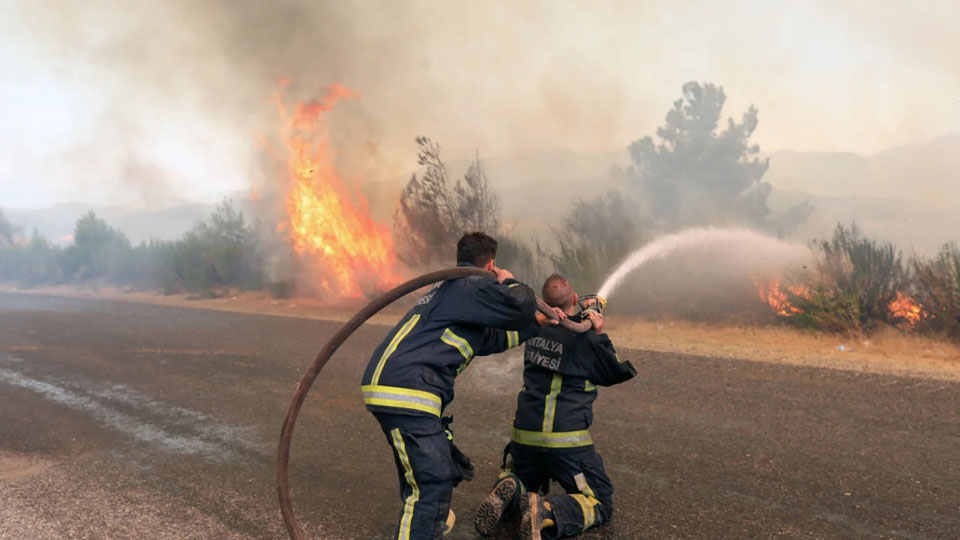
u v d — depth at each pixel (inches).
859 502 149.6
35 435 229.8
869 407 224.5
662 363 306.7
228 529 145.3
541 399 134.1
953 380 256.2
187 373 324.5
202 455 200.7
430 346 115.8
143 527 147.3
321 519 149.1
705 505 150.3
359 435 215.2
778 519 141.8
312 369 117.7
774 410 224.8
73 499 165.6
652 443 195.9
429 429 113.9
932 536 132.6
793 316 395.2
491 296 115.3
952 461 172.9
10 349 414.6
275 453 199.9
